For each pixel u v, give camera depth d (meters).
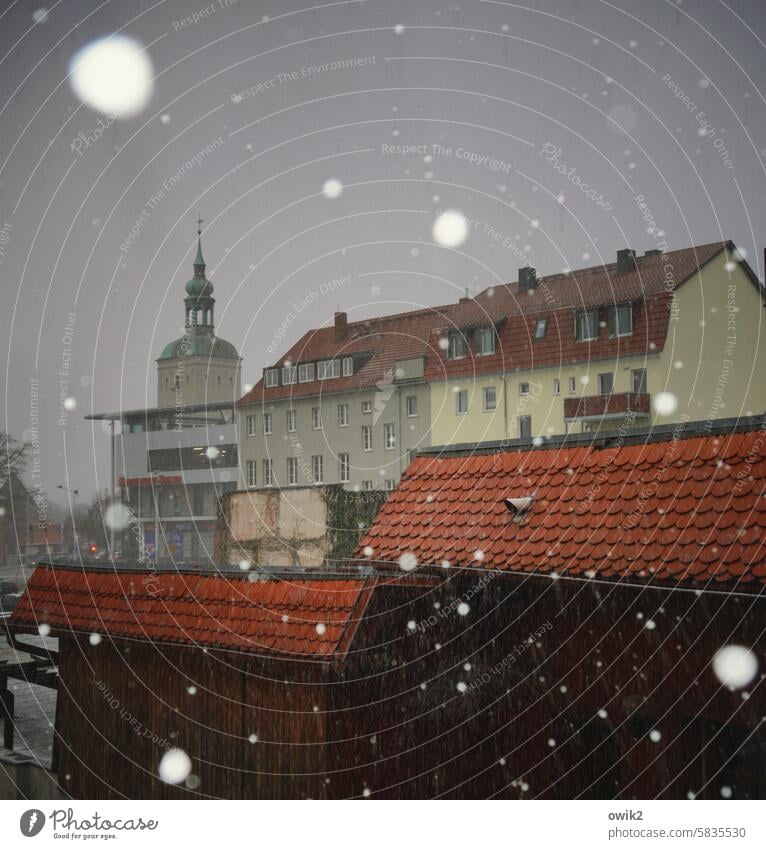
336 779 8.65
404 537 9.33
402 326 46.66
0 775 12.51
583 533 8.06
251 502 16.36
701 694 7.55
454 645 9.12
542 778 8.63
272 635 8.89
